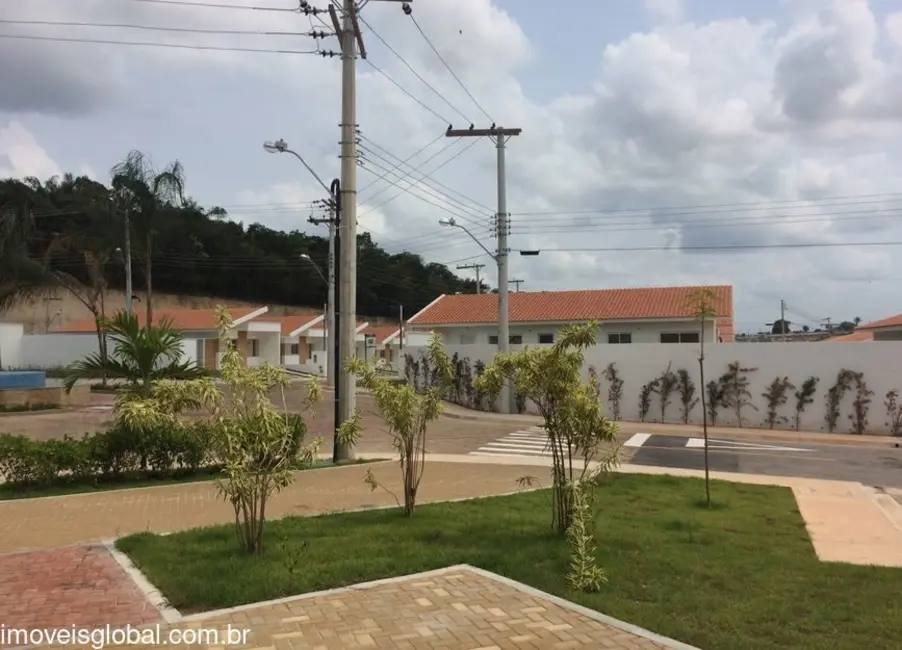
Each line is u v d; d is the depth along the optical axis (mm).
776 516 9031
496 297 39062
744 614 5094
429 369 31422
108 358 12602
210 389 6316
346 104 14789
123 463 10891
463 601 5270
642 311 33062
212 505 9258
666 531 7895
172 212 37812
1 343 49375
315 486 11016
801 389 22188
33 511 8852
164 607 5168
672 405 23922
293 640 4516
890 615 5117
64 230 41281
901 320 29219
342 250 14500
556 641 4516
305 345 60062
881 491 12039
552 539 7141
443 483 11602
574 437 7234
